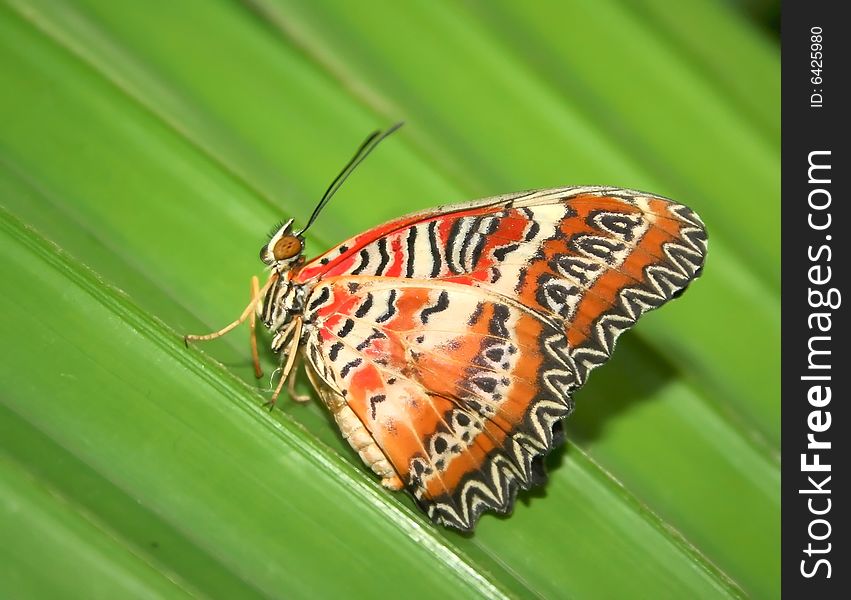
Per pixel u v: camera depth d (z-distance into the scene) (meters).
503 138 0.33
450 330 0.32
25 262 0.31
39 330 0.31
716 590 0.31
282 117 0.33
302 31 0.33
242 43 0.33
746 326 0.33
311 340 0.32
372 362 0.32
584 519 0.32
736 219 0.34
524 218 0.31
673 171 0.34
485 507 0.31
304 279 0.32
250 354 0.33
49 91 0.32
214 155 0.33
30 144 0.32
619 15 0.34
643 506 0.31
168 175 0.32
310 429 0.32
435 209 0.31
